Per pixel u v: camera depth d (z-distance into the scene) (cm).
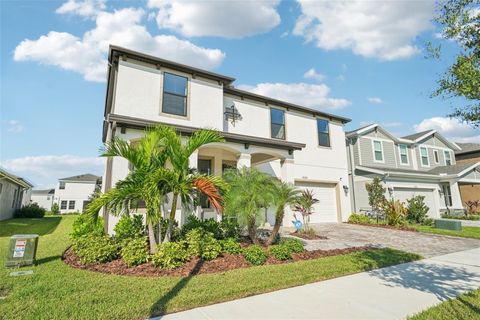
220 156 1451
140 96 1120
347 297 469
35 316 364
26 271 573
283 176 1330
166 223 735
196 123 1227
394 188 1909
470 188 2472
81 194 4303
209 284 501
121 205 677
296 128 1709
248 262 670
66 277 531
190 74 1259
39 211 2373
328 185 1800
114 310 386
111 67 1180
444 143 2672
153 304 407
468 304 435
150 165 693
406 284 545
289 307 423
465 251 898
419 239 1134
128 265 606
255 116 1552
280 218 845
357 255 788
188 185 696
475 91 357
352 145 2094
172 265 604
